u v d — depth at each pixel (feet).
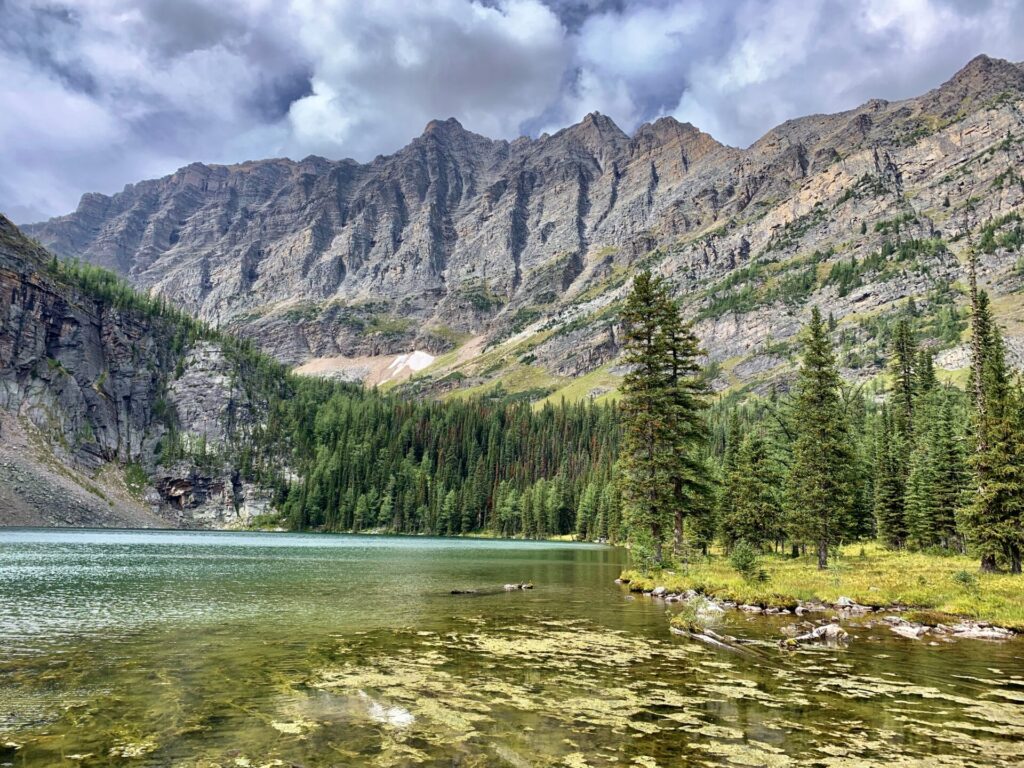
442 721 39.60
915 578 117.19
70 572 144.15
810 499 152.76
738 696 46.11
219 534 487.61
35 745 34.76
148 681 48.88
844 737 37.52
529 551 341.00
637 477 140.87
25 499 446.60
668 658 59.06
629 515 146.00
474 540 530.27
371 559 233.14
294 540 415.23
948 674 54.44
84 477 556.10
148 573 148.15
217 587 121.80
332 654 59.52
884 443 230.89
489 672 52.65
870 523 262.67
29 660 56.08
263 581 136.77
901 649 65.98
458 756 33.50
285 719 39.70
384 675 51.24
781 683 50.16
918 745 36.24
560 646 64.28
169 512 618.03
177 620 80.23
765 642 67.67
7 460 476.95
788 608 93.15
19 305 577.43
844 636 71.36
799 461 160.04
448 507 618.03
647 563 141.38
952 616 85.10
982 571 126.00
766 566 150.61
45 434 548.72
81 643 64.18
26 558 179.42
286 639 67.46
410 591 119.96
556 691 46.85
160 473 641.40
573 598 109.91
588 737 36.86
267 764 32.04
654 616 86.94
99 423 620.49
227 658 57.47
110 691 45.96
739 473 201.87
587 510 548.31
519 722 39.47
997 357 153.38
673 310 140.56
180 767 31.53
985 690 49.14
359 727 38.27
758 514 192.75
